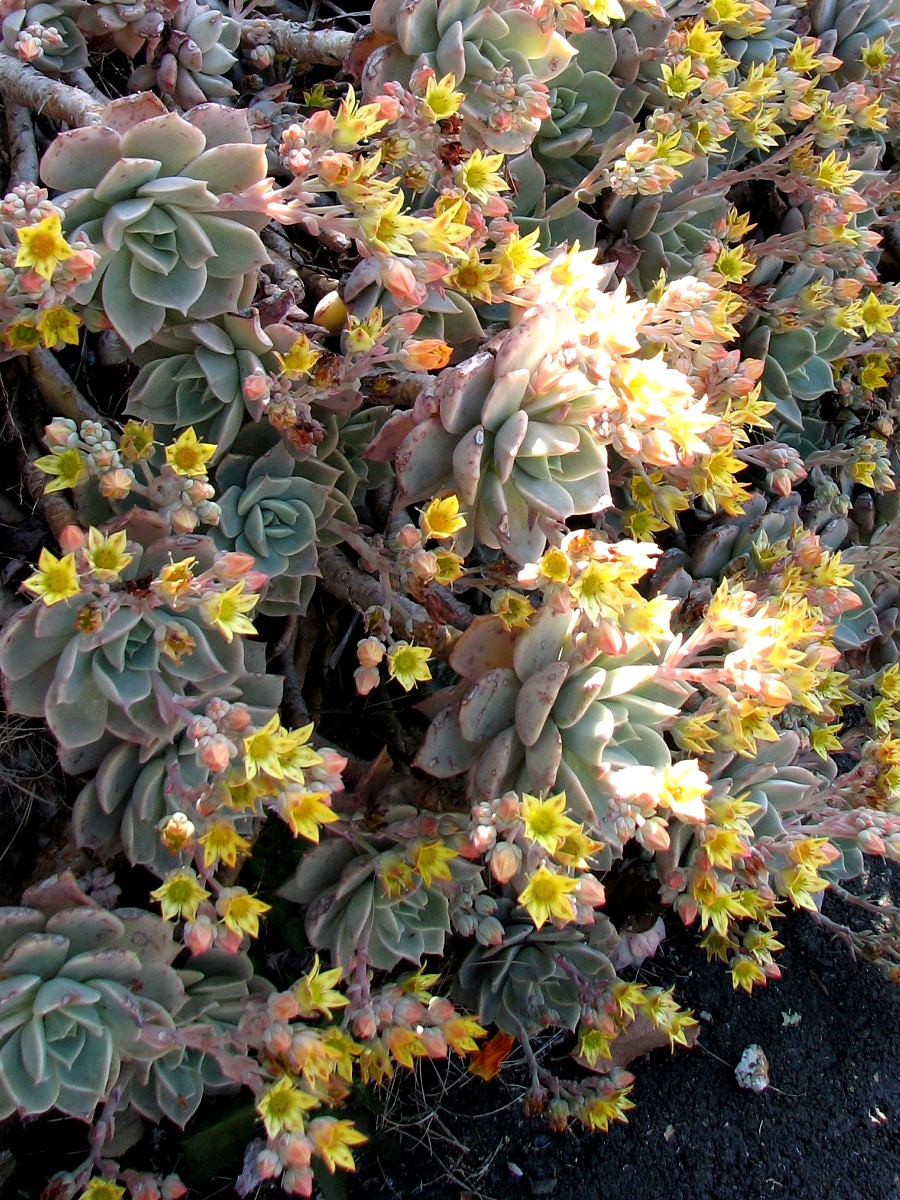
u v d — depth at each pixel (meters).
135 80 0.78
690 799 0.65
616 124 0.85
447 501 0.66
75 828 0.67
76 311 0.71
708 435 0.73
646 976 0.90
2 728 0.70
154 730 0.65
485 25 0.72
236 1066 0.63
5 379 0.74
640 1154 0.84
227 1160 0.75
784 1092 0.88
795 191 0.90
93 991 0.63
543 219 0.81
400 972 0.81
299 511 0.71
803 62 0.87
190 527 0.65
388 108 0.64
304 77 0.89
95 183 0.64
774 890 0.83
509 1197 0.81
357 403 0.71
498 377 0.66
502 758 0.69
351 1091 0.78
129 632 0.65
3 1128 0.71
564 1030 0.84
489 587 0.80
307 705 0.82
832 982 0.93
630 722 0.72
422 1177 0.80
